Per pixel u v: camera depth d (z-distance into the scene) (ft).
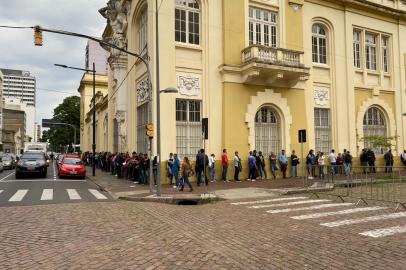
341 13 87.51
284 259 20.95
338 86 85.51
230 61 71.05
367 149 83.51
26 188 61.52
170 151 66.08
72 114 239.30
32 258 21.70
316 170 58.85
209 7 70.90
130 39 83.61
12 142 321.11
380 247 23.02
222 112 70.59
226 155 67.92
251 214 36.06
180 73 68.33
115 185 66.33
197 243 24.73
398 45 96.84
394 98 95.30
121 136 87.45
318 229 28.55
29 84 410.31
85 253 22.63
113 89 110.73
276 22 78.18
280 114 76.54
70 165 85.30
